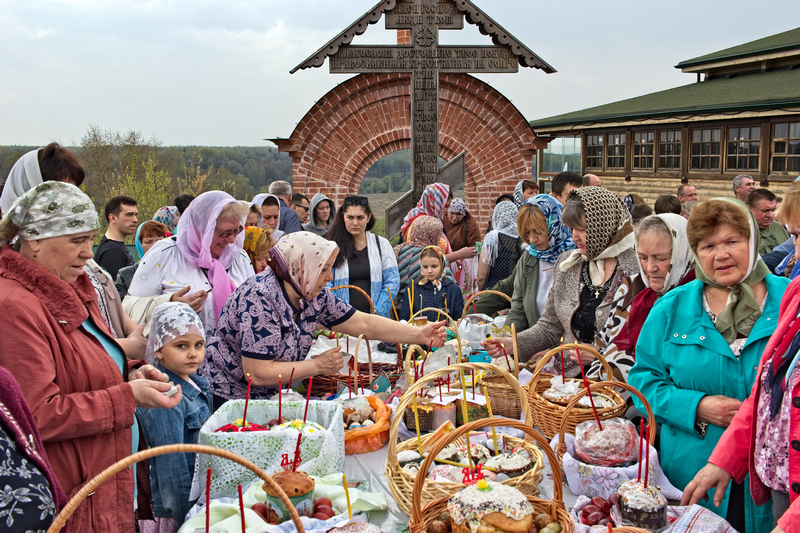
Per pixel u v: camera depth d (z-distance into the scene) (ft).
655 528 5.95
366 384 10.32
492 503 5.64
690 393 7.02
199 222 11.45
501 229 17.74
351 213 15.25
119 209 18.31
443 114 35.58
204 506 6.77
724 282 6.87
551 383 8.70
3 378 4.46
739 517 6.93
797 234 7.75
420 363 9.82
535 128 64.39
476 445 7.57
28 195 6.31
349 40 25.61
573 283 9.93
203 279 11.57
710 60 54.54
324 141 34.99
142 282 11.30
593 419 7.74
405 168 101.30
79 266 6.65
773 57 47.91
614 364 8.66
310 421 7.79
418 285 15.20
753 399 6.26
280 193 25.00
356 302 15.17
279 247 9.00
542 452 8.07
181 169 73.77
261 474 4.83
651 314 7.60
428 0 25.70
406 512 6.56
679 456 7.23
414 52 25.98
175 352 8.23
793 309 5.95
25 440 4.32
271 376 8.68
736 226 6.72
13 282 6.18
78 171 8.48
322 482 6.95
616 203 9.38
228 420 7.97
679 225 7.93
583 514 6.50
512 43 26.03
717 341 6.97
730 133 43.52
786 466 5.87
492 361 10.18
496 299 14.60
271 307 8.85
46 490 4.24
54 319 6.29
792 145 38.86
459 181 27.22
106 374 6.59
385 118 35.12
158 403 6.70
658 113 47.88
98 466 6.35
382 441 8.57
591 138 59.16
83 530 6.19
